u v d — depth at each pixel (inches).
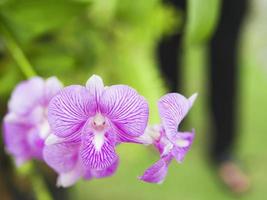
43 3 17.3
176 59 34.4
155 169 11.2
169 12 23.1
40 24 18.0
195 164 43.1
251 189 41.5
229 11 33.6
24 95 15.3
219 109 39.5
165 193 39.9
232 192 40.9
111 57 20.6
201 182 41.5
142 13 19.8
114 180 39.9
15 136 15.6
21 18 17.6
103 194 38.2
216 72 37.7
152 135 11.8
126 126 11.5
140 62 20.7
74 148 12.5
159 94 20.4
